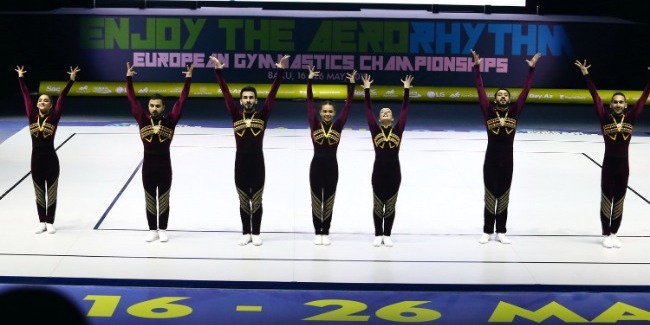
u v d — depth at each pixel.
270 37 31.75
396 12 33.62
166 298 12.43
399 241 15.62
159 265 13.88
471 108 31.67
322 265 14.08
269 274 13.54
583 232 16.42
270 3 33.94
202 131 26.27
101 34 31.75
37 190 15.46
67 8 33.44
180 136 25.36
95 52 31.88
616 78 32.34
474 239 15.84
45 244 14.92
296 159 22.39
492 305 12.38
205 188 19.34
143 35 31.81
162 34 31.80
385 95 32.00
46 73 31.92
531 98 32.19
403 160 22.52
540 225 16.88
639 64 32.22
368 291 12.89
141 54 31.92
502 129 15.08
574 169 22.02
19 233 15.58
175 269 13.68
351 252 14.88
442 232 16.30
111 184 19.56
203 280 13.13
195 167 21.33
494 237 15.99
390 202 15.00
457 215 17.56
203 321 11.55
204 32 31.78
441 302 12.47
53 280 12.97
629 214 17.77
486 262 14.38
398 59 32.00
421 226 16.69
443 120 29.08
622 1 34.03
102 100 31.88
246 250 14.88
